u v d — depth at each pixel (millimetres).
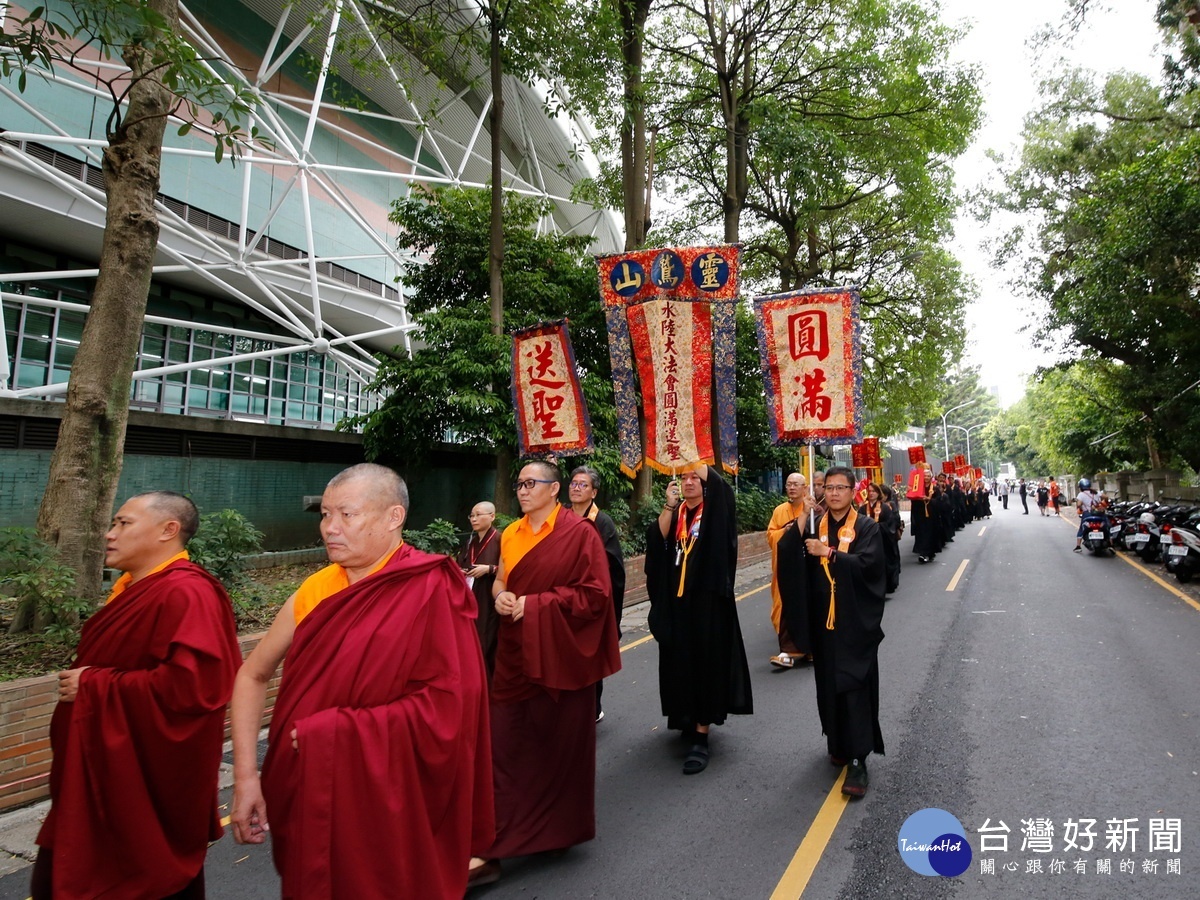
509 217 12094
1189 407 16953
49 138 10398
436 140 21016
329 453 11992
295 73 17125
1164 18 10961
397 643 1845
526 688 3230
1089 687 5387
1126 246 13969
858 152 15883
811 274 19188
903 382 21250
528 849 2984
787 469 19766
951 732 4535
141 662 2301
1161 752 4082
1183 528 10969
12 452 8195
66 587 4762
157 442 9625
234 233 15680
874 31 14570
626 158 13305
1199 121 13977
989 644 6902
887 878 2906
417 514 12602
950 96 14820
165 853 2258
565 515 3465
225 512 6359
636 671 6438
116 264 5590
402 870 1735
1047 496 31672
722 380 4301
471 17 14547
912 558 15070
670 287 4324
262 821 1881
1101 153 17641
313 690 1781
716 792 3779
